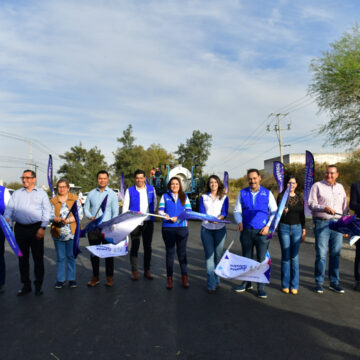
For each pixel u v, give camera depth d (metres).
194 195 18.38
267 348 3.36
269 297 4.98
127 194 6.19
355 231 4.74
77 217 5.13
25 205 5.14
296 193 5.25
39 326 3.93
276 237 10.72
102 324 3.98
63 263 5.54
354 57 15.73
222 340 3.54
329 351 3.30
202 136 67.44
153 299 4.90
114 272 6.57
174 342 3.50
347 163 25.38
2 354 3.26
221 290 5.38
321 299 4.88
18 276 6.29
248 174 5.23
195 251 8.65
